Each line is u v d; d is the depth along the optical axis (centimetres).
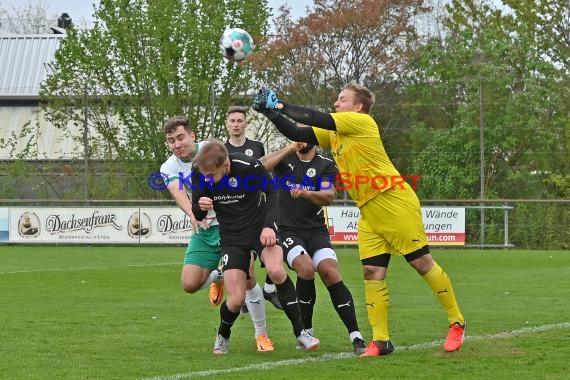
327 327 1823
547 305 2181
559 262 3728
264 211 1505
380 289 1467
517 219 4775
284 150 1631
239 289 1477
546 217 4766
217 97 5216
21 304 2208
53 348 1551
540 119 4997
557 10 6262
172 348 1559
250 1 5500
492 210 4762
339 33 5672
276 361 1431
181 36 5222
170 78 5047
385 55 5688
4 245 4812
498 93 5012
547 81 5206
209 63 5247
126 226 4747
